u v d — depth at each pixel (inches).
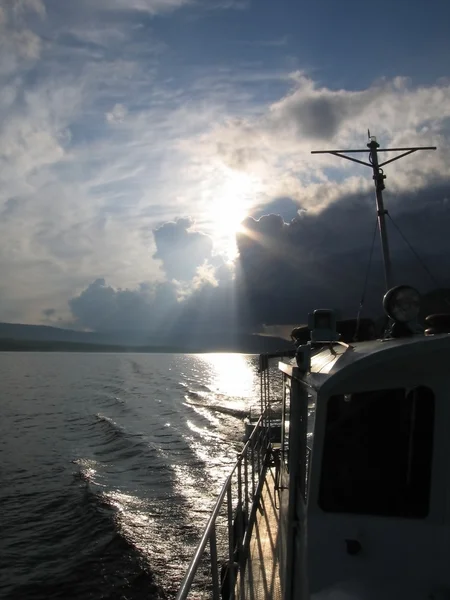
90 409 2758.4
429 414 149.3
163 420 2306.8
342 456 157.0
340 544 152.3
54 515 1077.8
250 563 302.5
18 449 1754.4
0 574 813.9
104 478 1353.3
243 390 3784.5
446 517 146.2
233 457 1582.2
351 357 168.2
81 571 815.7
